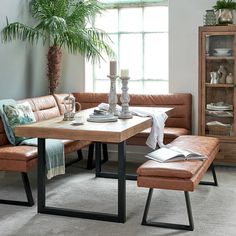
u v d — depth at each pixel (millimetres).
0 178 4785
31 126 3572
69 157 5957
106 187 4473
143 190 4348
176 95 5535
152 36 5996
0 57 5031
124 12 6059
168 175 3225
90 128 3449
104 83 6223
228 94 5258
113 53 5781
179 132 5121
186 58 5645
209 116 5324
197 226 3369
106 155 5785
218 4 5160
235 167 5336
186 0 5566
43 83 5980
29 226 3387
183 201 3990
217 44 5199
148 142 4234
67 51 6102
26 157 3848
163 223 3387
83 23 5672
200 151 3932
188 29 5598
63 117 4102
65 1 5492
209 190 4348
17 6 5336
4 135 4355
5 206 3873
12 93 5293
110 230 3305
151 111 4375
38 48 5816
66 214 3627
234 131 5199
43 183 3689
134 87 6160
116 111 4129
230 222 3457
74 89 6145
